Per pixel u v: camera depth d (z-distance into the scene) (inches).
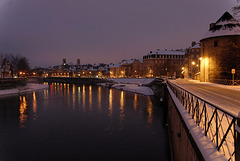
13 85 2967.5
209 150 212.7
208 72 1489.9
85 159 716.0
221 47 1406.3
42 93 2704.2
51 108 1609.3
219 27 1437.0
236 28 1374.3
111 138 916.0
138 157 727.1
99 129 1045.8
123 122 1175.6
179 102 565.0
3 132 1004.6
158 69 4458.7
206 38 1482.5
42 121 1211.2
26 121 1213.1
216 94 688.4
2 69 4131.4
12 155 750.5
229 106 458.0
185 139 348.5
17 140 898.7
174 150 619.8
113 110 1513.3
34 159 719.7
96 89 3329.2
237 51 1358.3
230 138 256.5
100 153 759.1
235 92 753.6
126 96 2313.0
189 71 3206.2
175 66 4478.3
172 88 938.1
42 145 842.2
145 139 897.5
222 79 1382.9
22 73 4480.8
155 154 749.3
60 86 4185.5
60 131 1019.3
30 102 1909.4
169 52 4606.3
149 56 4633.4
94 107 1638.8
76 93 2706.7
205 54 1507.1
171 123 800.9
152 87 2635.3
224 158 190.4
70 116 1333.7
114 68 6353.3
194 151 263.6
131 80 4151.1
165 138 912.3
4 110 1535.4
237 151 164.6
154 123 1147.3
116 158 722.2
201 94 690.8
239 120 161.3
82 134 974.4
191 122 325.7
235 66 1366.9
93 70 7381.9
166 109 1326.3
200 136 256.7
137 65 5255.9
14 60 4488.2
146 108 1576.0
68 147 821.2
